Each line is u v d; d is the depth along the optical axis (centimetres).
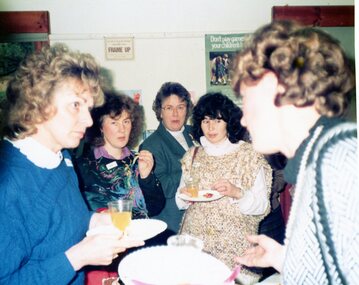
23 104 99
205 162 198
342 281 59
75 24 272
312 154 64
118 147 200
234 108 193
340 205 58
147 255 102
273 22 73
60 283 92
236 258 95
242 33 287
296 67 65
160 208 205
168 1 280
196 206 196
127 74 283
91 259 96
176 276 91
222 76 289
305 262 62
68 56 105
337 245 58
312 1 286
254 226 190
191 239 112
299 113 68
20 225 89
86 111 108
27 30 262
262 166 188
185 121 270
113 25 278
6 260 84
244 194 183
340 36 284
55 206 101
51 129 102
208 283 89
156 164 242
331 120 66
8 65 260
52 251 100
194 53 287
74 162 193
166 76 287
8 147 99
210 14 285
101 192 189
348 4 282
